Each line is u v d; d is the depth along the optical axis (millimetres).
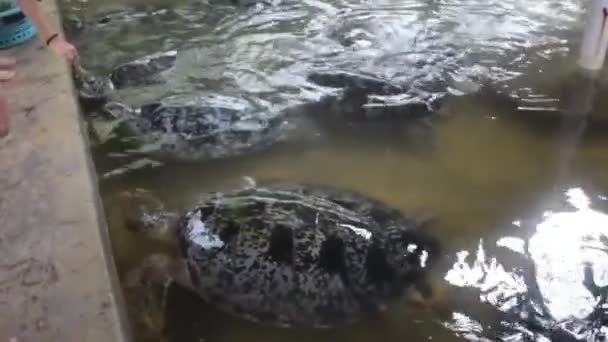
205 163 3045
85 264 2061
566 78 3771
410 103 3422
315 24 4371
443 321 2250
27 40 3369
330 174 2990
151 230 2596
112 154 3068
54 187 2408
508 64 3900
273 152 3141
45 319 1867
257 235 2314
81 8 4605
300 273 2227
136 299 2287
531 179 2977
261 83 3660
